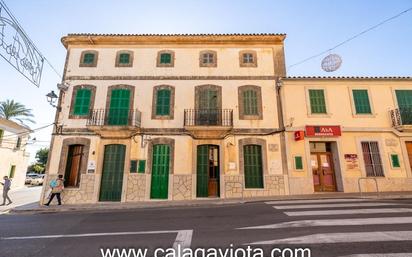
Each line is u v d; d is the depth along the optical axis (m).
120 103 13.47
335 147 12.91
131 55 14.35
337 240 4.52
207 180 12.62
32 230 6.42
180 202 11.10
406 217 6.12
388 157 12.66
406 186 12.31
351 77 13.48
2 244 5.12
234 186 12.34
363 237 4.63
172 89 13.73
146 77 13.95
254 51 14.45
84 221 7.45
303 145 12.83
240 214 7.46
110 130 12.54
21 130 26.17
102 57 14.33
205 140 12.96
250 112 13.41
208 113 13.19
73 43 14.55
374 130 12.89
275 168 12.55
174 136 12.99
